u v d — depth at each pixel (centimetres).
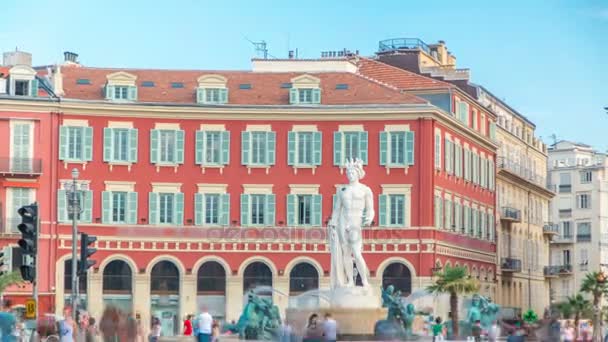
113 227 8675
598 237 14975
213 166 8838
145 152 8794
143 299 8662
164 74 9219
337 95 8975
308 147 8856
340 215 5266
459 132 9525
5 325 4253
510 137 11662
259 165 8844
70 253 8581
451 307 7938
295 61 9606
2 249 8450
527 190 12250
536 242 12588
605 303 8850
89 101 8706
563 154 15938
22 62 9188
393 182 8812
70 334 4400
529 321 6431
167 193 8794
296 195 8838
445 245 9000
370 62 10088
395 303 5534
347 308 5116
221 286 8788
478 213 10069
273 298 8719
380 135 8831
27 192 8600
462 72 10706
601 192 15012
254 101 8931
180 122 8850
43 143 8644
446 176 9150
